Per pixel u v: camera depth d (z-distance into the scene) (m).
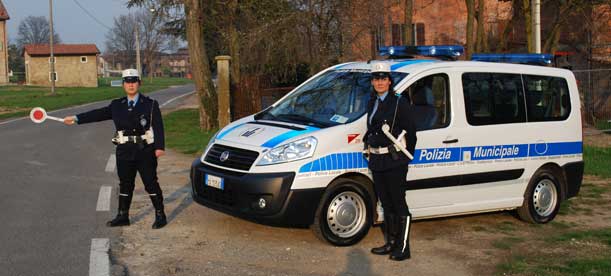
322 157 6.07
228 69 18.33
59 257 5.78
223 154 6.43
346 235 6.30
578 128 8.00
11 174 10.52
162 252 6.02
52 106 34.94
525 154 7.44
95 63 76.81
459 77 6.97
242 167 6.17
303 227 6.26
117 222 6.96
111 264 5.59
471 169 6.95
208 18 21.77
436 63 6.95
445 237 6.90
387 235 6.16
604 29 21.84
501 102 7.27
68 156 13.02
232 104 19.02
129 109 6.71
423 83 6.72
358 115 6.45
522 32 23.44
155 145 6.80
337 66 7.61
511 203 7.39
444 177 6.75
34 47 77.00
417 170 6.55
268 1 18.64
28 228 6.82
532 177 7.54
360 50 18.38
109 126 21.52
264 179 5.93
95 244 6.22
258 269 5.57
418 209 6.66
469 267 5.80
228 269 5.55
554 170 7.81
